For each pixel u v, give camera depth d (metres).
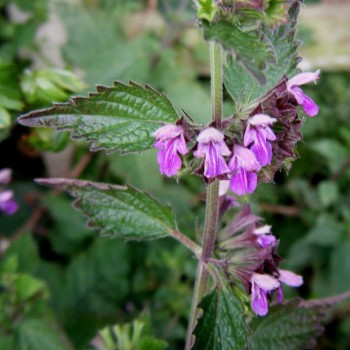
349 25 0.32
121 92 0.12
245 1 0.10
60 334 0.19
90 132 0.12
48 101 0.16
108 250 0.24
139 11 0.30
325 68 0.31
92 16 0.26
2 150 0.27
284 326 0.15
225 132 0.12
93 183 0.13
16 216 0.27
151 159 0.23
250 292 0.12
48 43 0.28
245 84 0.13
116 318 0.23
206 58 0.28
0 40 0.25
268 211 0.27
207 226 0.13
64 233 0.25
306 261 0.26
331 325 0.25
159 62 0.25
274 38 0.13
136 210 0.14
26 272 0.21
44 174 0.28
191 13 0.28
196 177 0.26
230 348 0.12
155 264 0.24
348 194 0.28
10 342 0.19
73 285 0.24
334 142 0.27
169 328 0.22
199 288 0.14
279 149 0.11
